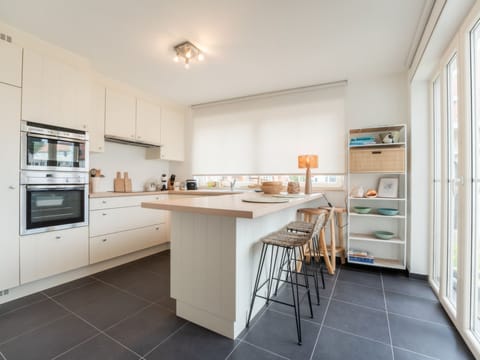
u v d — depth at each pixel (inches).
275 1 68.7
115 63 106.3
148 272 108.5
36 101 86.6
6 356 55.8
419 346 60.3
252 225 71.7
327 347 59.8
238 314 63.3
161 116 151.1
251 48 93.7
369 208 114.3
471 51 60.8
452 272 79.0
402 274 108.1
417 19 75.8
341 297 86.0
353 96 122.5
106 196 110.3
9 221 79.9
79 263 99.6
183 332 65.2
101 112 117.7
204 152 161.9
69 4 70.6
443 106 80.1
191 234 68.5
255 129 144.9
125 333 64.6
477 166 60.7
